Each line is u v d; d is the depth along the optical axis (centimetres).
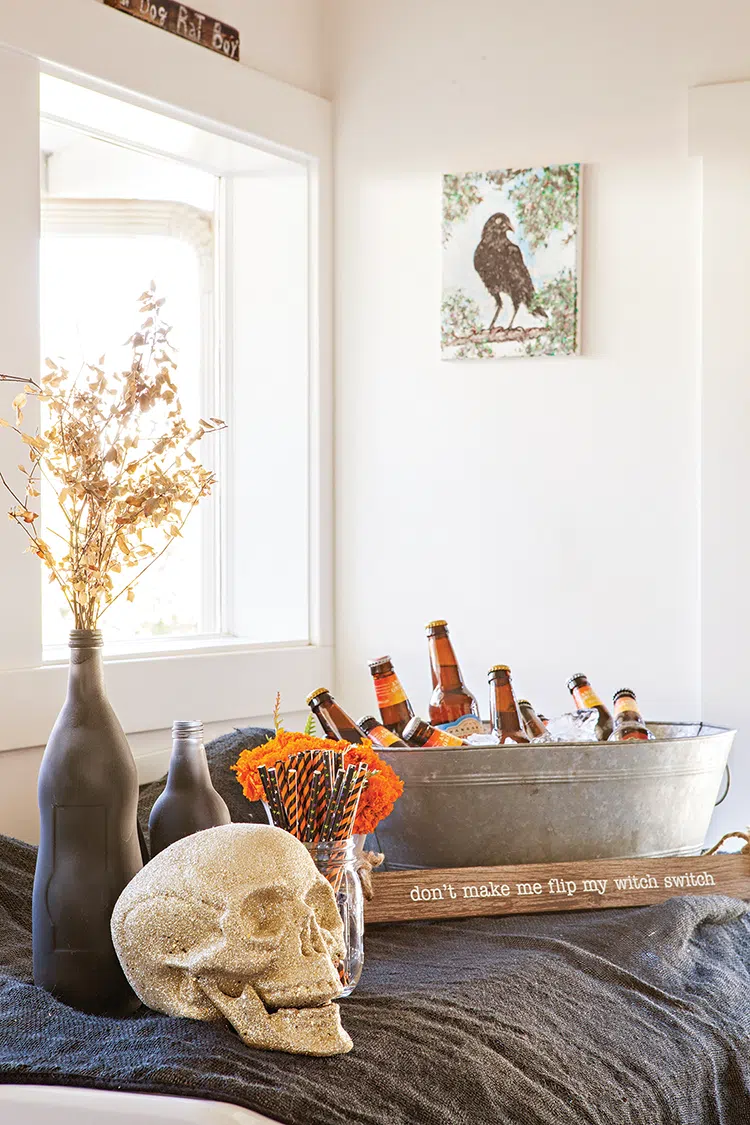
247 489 250
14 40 179
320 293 244
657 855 162
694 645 221
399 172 241
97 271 223
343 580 246
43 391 121
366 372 244
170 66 208
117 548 126
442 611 239
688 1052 119
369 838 160
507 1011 113
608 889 152
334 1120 90
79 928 111
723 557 218
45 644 203
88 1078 94
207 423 127
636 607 226
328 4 246
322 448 245
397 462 242
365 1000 112
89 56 192
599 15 228
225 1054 96
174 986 103
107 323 225
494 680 172
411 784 151
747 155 217
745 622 216
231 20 224
